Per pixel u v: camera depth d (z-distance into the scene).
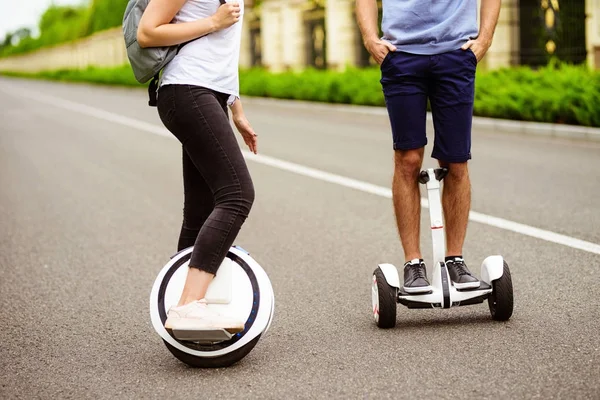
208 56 3.65
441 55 4.13
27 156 13.66
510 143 12.79
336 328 4.26
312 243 6.55
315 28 34.16
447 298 4.14
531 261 5.58
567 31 20.02
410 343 3.92
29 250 6.73
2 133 18.30
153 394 3.39
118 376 3.65
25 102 31.67
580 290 4.79
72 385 3.55
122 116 22.23
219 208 3.65
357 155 11.96
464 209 4.32
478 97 16.67
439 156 4.25
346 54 30.36
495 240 6.29
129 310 4.83
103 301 5.07
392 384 3.38
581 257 5.62
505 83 16.70
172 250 6.55
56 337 4.32
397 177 4.34
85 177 10.93
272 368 3.66
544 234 6.40
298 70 34.53
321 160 11.54
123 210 8.41
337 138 14.51
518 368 3.49
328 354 3.82
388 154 11.97
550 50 20.45
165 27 3.57
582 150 11.59
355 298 4.88
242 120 3.99
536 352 3.69
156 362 3.83
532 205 7.65
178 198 9.02
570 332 3.98
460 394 3.22
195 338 3.59
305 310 4.65
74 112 24.77
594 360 3.55
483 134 14.32
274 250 6.35
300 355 3.82
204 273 3.63
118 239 7.03
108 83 49.44
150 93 3.82
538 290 4.84
